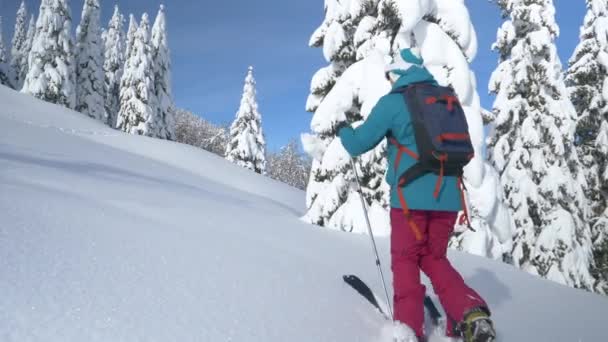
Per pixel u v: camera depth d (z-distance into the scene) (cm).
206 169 1825
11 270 173
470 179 687
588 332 349
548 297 434
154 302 185
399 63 269
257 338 181
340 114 713
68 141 1213
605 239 1491
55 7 3192
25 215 256
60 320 148
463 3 754
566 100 1329
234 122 3856
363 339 220
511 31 1409
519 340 294
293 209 1092
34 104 2220
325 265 357
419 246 246
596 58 1617
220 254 290
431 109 235
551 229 1283
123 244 254
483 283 434
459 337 238
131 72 3409
